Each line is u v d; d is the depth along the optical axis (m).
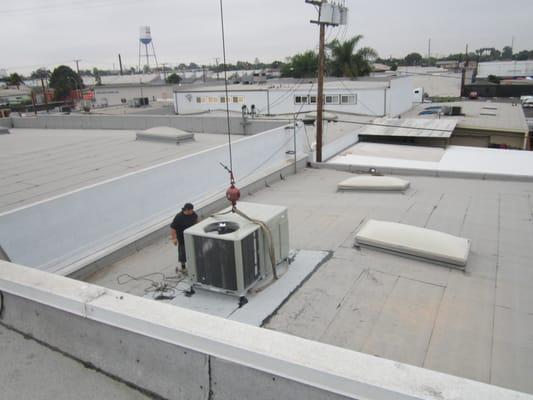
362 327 4.83
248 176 12.19
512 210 9.25
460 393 1.84
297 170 14.70
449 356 4.36
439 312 5.18
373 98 30.61
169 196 9.01
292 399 2.20
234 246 4.86
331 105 31.98
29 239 6.26
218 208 10.15
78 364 3.06
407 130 22.05
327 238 7.61
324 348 2.22
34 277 3.28
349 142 20.53
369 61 48.50
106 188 7.47
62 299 2.97
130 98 62.03
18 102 67.69
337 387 2.03
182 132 15.70
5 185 10.25
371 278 5.98
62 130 21.41
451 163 15.93
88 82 107.12
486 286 5.86
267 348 2.25
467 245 6.67
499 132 24.31
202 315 2.61
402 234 6.92
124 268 6.96
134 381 2.83
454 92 63.97
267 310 5.04
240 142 11.60
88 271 6.77
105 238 7.50
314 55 55.47
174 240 6.18
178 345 2.51
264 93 34.09
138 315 2.65
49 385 2.86
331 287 5.71
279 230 5.68
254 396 2.34
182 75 106.25
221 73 92.19
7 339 3.34
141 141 15.73
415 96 48.88
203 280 5.25
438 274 6.14
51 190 9.71
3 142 17.22
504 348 4.51
